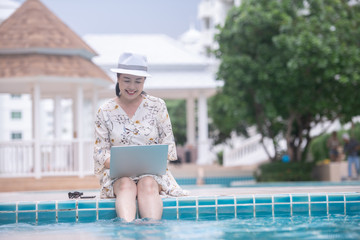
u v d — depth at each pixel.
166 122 5.44
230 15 17.77
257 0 17.20
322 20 16.44
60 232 4.32
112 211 5.22
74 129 16.08
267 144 23.41
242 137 29.81
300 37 15.41
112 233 4.16
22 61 14.30
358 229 4.22
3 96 38.19
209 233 4.10
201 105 22.98
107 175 5.36
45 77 14.01
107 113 5.30
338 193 5.58
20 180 13.93
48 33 15.01
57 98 17.73
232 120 26.72
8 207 5.21
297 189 7.06
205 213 5.30
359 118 21.70
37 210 5.22
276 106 17.38
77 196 5.81
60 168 14.54
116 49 22.38
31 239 3.93
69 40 15.12
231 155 25.92
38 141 14.12
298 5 16.92
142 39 22.95
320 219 5.00
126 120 5.31
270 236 3.90
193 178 20.73
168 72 21.73
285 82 16.12
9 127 38.25
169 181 5.53
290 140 19.28
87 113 25.05
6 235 4.21
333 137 18.14
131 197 4.96
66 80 14.40
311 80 16.16
